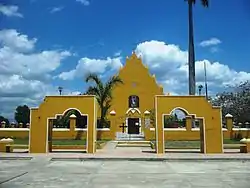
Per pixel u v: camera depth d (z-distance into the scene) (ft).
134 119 171.32
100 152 82.02
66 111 79.30
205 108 79.71
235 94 185.57
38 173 47.78
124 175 45.91
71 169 52.54
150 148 100.27
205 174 47.01
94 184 38.37
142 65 181.47
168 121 155.74
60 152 81.25
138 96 178.40
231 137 132.67
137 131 169.58
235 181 40.73
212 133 79.10
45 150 78.23
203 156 70.28
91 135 79.56
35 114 79.30
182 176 44.98
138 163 61.62
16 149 92.12
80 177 43.96
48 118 79.15
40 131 78.79
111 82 136.15
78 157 67.41
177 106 79.66
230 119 134.31
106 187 36.40
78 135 131.95
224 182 39.93
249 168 54.29
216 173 48.06
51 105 79.46
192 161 65.31
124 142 119.14
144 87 179.22
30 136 78.64
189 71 133.28
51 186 37.01
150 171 50.29
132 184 38.37
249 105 170.60
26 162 62.28
